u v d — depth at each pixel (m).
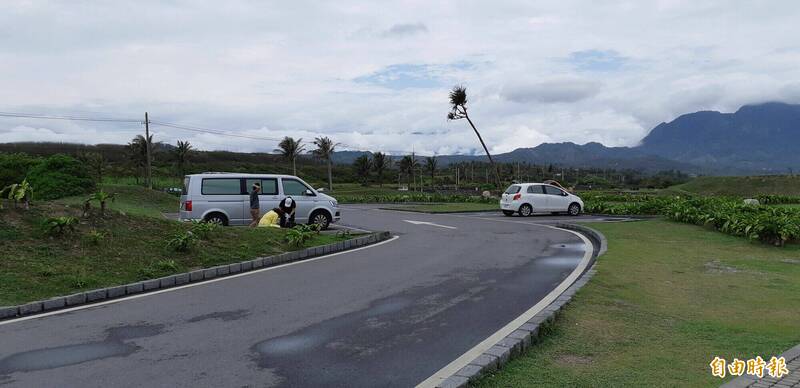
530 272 10.20
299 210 17.38
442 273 10.09
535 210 25.44
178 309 7.41
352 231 16.86
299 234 12.52
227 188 16.64
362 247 13.84
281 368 5.11
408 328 6.44
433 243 14.70
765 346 5.62
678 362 5.12
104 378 4.86
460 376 4.42
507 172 119.06
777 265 10.99
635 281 8.91
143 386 4.68
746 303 7.63
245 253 11.27
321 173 106.88
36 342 5.95
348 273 10.10
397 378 4.84
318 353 5.55
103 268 9.12
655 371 4.86
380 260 11.67
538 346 5.54
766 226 13.91
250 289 8.70
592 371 4.84
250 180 16.94
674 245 13.73
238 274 10.04
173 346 5.79
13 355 5.52
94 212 11.04
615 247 13.10
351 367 5.13
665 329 6.23
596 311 6.93
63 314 7.16
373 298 8.03
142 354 5.54
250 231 12.91
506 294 8.25
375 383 4.73
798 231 13.89
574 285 8.43
